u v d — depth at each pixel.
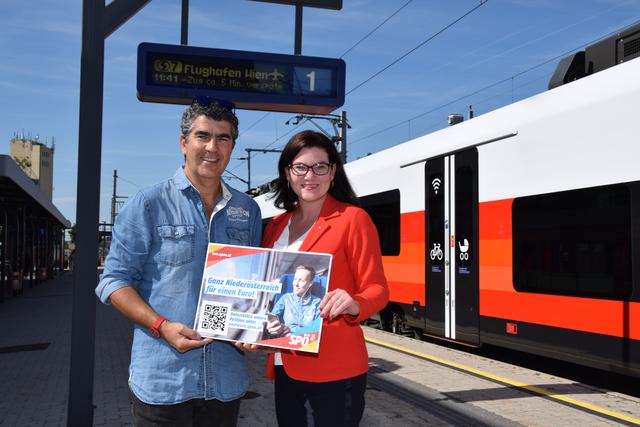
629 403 5.55
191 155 2.47
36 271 30.97
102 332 11.64
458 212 8.33
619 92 5.96
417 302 9.27
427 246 9.05
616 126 5.96
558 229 6.59
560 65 7.44
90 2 4.48
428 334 9.09
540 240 6.84
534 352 6.87
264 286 2.31
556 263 6.61
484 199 7.79
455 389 6.06
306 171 2.62
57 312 16.08
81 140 4.43
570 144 6.50
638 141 5.72
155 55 6.18
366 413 5.22
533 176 7.00
